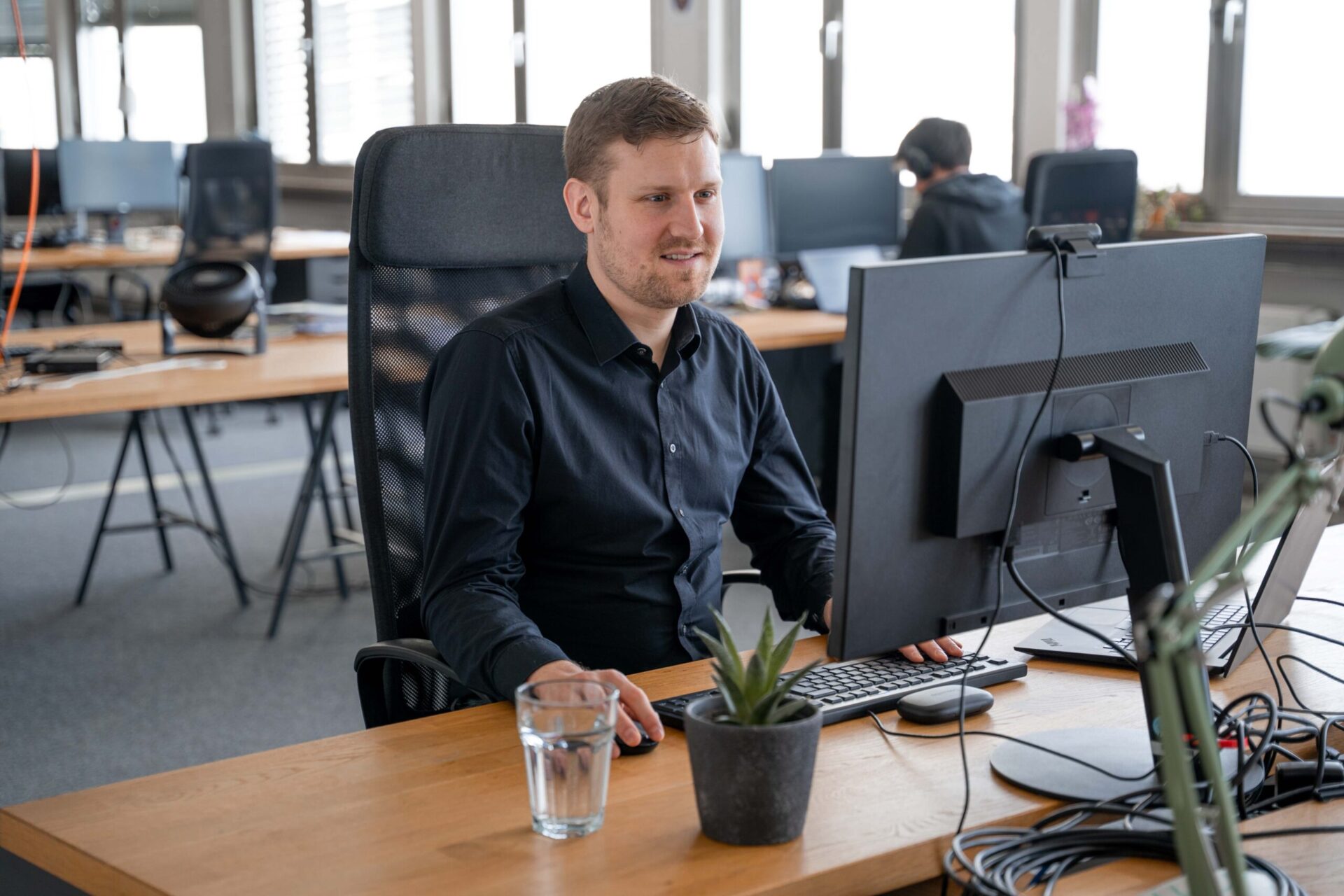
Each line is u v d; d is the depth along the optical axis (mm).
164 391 2826
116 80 9953
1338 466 1339
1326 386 722
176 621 3654
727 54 6805
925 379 1085
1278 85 4902
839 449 1079
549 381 1471
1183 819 707
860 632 1105
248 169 4980
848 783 1123
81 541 4410
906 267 1060
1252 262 1288
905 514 1104
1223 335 1279
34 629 3586
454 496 1434
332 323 3711
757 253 4641
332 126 8734
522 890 936
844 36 6328
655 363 1533
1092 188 4289
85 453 5754
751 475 1668
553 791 1010
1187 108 5191
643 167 1409
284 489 5105
